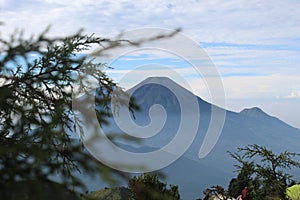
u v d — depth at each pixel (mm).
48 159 1690
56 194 1539
